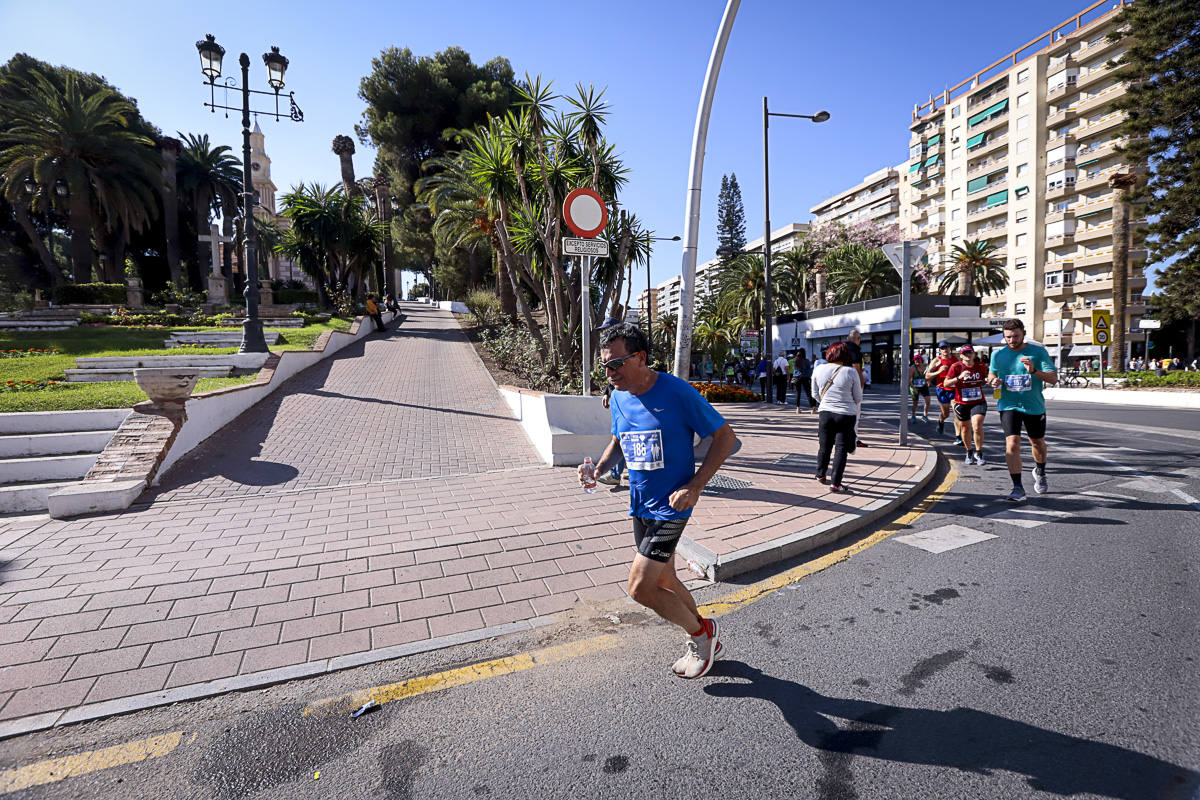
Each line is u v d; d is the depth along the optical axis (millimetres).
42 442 6410
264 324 23141
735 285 45688
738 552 4094
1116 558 4105
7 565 4035
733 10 5926
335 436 8281
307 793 2066
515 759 2221
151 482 6000
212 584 3740
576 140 12266
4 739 2369
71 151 30203
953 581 3795
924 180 61375
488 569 4008
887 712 2451
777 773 2109
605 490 6008
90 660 2904
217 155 41781
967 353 7863
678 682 2732
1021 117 49375
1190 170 21281
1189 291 23188
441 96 36438
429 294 64938
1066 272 47219
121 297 29344
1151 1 21234
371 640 3117
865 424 12133
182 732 2420
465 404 10914
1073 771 2070
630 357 2529
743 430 10516
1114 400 18734
